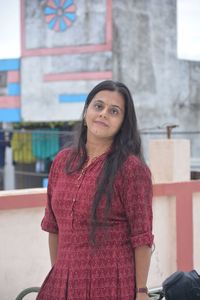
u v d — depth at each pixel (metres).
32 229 4.00
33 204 3.94
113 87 2.71
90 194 2.57
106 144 2.73
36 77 14.39
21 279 3.95
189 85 15.02
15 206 3.84
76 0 13.65
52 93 14.17
